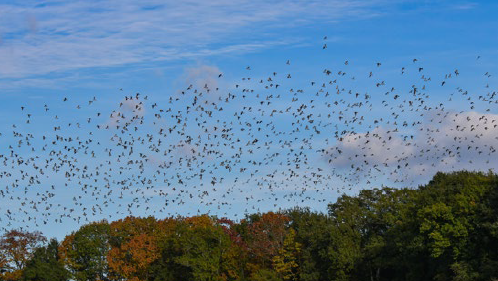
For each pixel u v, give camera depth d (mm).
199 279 114312
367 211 105062
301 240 109812
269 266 112812
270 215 114000
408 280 88500
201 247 115812
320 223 106562
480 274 73625
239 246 119688
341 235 100625
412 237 86125
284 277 105812
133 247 124375
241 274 115438
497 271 72375
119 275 128250
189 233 118250
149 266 125500
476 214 78000
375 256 96375
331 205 113938
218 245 117625
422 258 88188
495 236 74125
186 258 115688
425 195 87938
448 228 78000
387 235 97938
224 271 117812
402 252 90438
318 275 101250
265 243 109625
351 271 99562
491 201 78500
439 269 81438
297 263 109625
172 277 122375
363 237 102938
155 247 126000
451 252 79125
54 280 128375
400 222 94125
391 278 99688
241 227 125812
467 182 85125
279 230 109875
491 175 85875
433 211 79625
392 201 106375
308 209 121812
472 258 77375
